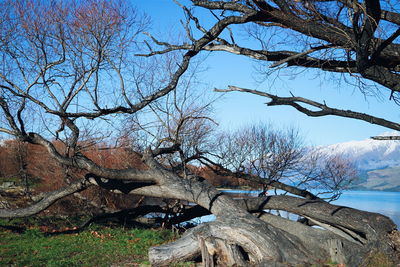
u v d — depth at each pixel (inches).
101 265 382.9
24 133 526.3
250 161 685.3
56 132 539.2
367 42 254.5
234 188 798.5
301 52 295.4
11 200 781.9
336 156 682.8
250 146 693.3
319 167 677.3
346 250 373.1
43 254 426.0
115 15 476.4
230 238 378.0
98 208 744.3
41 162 813.2
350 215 414.9
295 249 377.4
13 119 521.3
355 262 358.0
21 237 537.3
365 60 263.9
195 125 635.5
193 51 376.5
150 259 375.6
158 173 529.3
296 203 469.4
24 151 840.9
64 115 408.5
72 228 621.3
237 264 358.3
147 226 682.2
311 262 364.2
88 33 473.4
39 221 660.7
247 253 388.5
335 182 668.7
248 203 494.9
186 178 558.9
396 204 1808.6
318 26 275.1
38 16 486.0
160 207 666.2
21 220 650.2
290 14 279.9
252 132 699.4
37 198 716.7
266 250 365.1
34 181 921.5
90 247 471.2
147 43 376.5
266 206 486.0
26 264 379.2
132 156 730.8
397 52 267.6
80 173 759.7
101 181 563.2
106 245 483.5
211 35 353.7
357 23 250.4
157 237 534.6
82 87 496.4
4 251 439.2
